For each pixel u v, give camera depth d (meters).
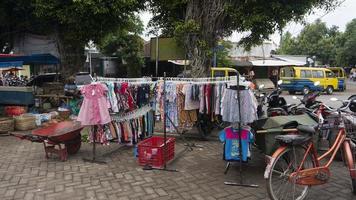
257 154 6.16
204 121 7.59
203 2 9.48
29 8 12.30
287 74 23.81
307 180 3.98
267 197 4.38
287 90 23.72
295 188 4.18
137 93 7.00
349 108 6.03
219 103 6.86
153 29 11.69
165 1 10.27
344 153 4.61
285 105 8.16
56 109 11.48
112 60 24.17
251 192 4.54
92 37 12.94
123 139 6.85
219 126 7.88
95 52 23.92
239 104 4.70
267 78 28.23
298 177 3.93
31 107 11.46
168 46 9.93
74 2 10.97
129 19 13.47
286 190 4.07
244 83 5.79
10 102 11.49
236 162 5.35
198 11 9.52
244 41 11.77
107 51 23.67
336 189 4.64
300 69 23.22
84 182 4.92
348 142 4.48
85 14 11.61
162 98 7.09
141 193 4.51
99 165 5.75
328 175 4.12
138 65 23.53
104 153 6.43
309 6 9.59
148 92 7.11
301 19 10.05
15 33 14.26
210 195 4.45
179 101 7.11
